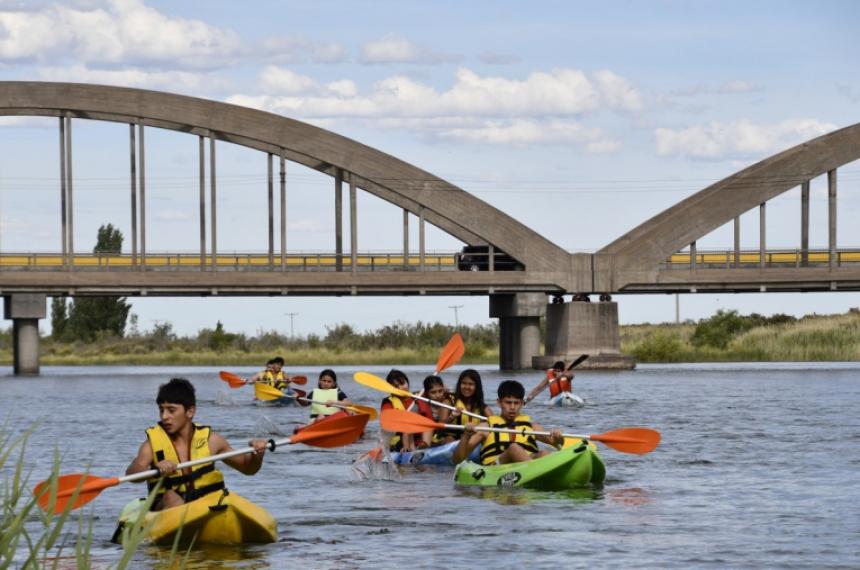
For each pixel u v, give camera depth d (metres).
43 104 73.44
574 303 75.50
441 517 15.83
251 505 14.02
